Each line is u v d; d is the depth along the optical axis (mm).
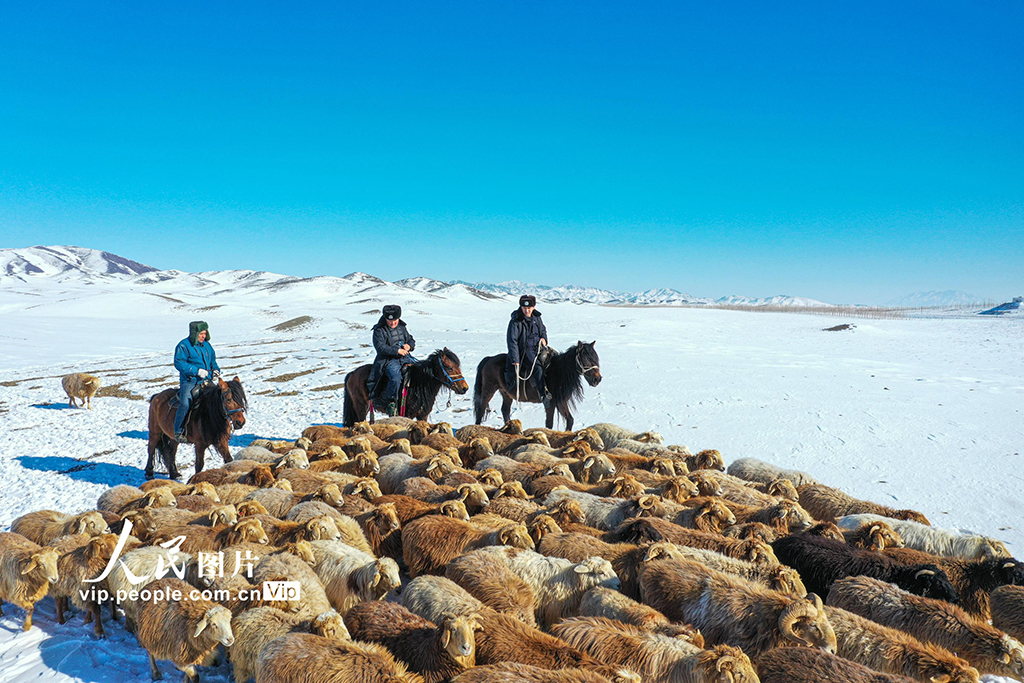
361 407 15680
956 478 12836
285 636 5734
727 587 6637
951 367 31469
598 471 10969
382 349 14797
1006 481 12617
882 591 6840
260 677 5602
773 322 64688
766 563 7363
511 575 7043
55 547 7316
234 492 9906
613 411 20031
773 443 15797
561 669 5395
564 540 7902
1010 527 10250
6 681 6195
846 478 12867
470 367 30172
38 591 6992
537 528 8125
